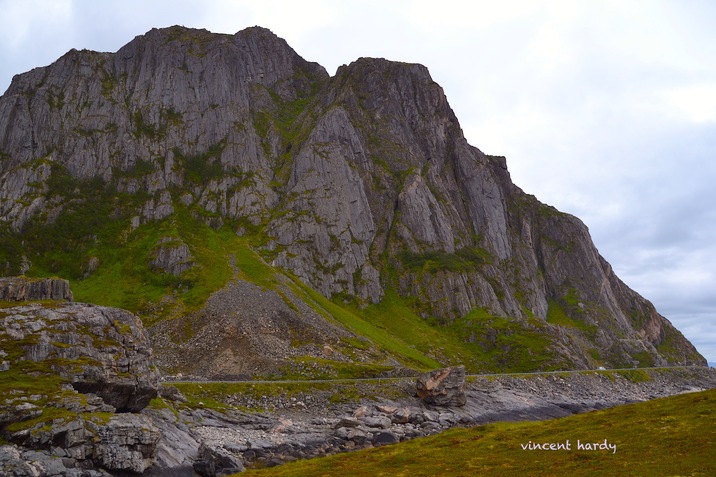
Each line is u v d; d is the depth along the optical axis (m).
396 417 116.50
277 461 83.50
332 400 125.88
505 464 60.94
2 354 77.31
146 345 91.31
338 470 67.88
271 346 155.88
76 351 81.88
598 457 57.41
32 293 95.19
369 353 164.88
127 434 69.88
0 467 59.31
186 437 87.25
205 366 146.62
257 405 118.88
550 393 161.12
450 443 76.31
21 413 66.94
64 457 64.38
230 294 177.88
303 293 194.75
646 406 77.75
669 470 49.91
